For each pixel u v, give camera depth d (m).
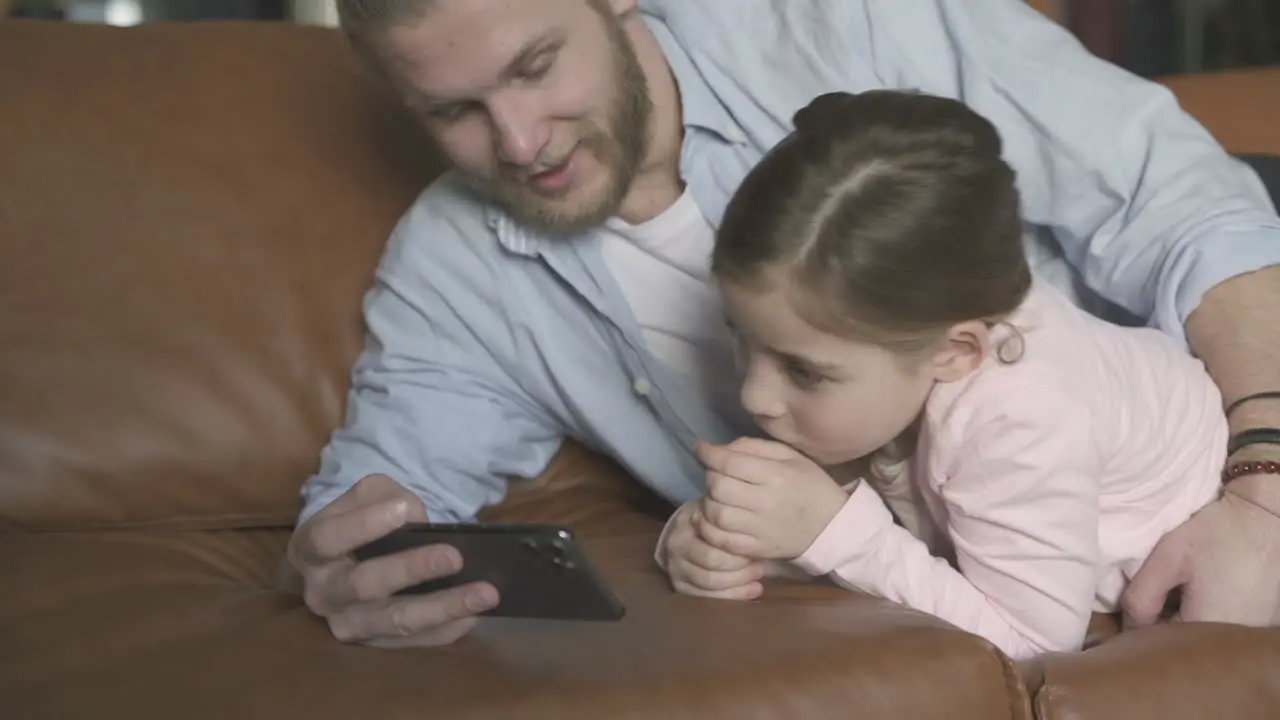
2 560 0.94
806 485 0.83
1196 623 0.79
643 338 1.08
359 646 0.75
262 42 1.22
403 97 0.92
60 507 1.05
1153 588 0.90
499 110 0.89
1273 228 1.00
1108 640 0.81
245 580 0.99
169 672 0.71
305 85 1.20
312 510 1.01
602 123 0.93
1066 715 0.69
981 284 0.81
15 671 0.73
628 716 0.64
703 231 1.05
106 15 1.81
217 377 1.10
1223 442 0.95
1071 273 1.12
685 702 0.65
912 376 0.84
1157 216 1.02
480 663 0.70
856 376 0.82
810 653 0.69
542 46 0.88
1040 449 0.81
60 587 0.87
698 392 1.09
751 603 0.80
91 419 1.07
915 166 0.80
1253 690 0.73
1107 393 0.87
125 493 1.07
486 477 1.11
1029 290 0.87
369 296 1.14
